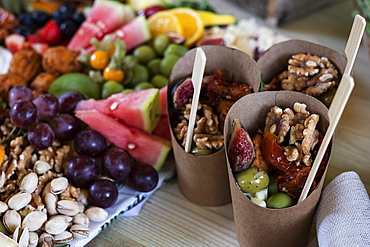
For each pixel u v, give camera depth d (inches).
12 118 36.9
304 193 28.9
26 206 33.3
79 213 34.3
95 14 55.2
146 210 38.1
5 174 35.4
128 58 47.4
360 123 45.6
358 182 32.6
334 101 25.2
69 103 41.4
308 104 31.9
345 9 66.0
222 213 37.5
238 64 36.5
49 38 54.5
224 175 35.4
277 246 31.6
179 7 57.9
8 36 56.3
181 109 37.1
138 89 45.8
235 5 68.3
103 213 35.0
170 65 47.5
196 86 30.1
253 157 31.1
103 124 39.4
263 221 29.4
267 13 62.4
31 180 34.3
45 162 36.5
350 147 42.9
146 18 56.9
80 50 50.6
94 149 37.6
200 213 37.6
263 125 33.5
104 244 35.1
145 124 39.9
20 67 49.8
